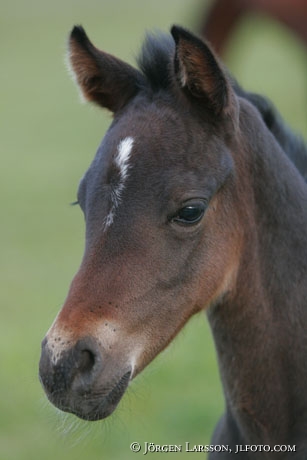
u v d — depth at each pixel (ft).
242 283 27.94
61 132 132.77
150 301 25.79
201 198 26.25
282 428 28.19
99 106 29.43
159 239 25.85
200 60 26.63
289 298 27.89
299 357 27.89
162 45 28.07
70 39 28.66
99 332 25.04
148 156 26.18
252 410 28.30
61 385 24.68
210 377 53.36
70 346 24.73
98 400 25.12
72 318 25.02
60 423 28.86
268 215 28.02
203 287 26.99
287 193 28.30
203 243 26.81
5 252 79.61
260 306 27.89
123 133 26.73
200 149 26.73
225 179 27.02
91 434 37.63
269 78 162.71
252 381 28.17
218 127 27.30
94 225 25.91
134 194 25.81
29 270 74.79
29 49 215.72
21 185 102.83
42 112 149.07
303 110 124.77
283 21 98.84
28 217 91.04
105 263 25.53
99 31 218.38
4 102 158.40
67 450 46.01
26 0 305.12
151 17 247.09
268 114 30.17
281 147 29.63
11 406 50.78
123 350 25.40
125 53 170.71
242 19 101.86
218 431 30.19
